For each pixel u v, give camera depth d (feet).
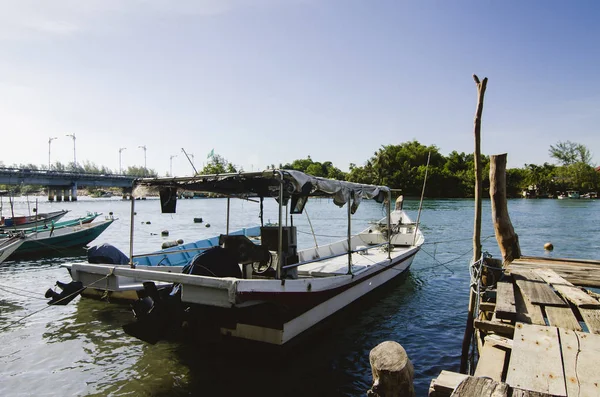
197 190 31.73
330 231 105.60
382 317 34.71
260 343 25.27
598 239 81.66
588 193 277.03
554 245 74.90
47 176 206.80
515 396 10.35
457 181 269.64
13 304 38.91
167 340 29.27
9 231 68.85
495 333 17.49
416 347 28.53
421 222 120.16
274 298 23.02
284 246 28.84
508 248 31.01
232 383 23.38
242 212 181.47
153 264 42.29
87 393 22.22
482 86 27.37
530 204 211.00
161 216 157.17
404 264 45.88
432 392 12.01
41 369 25.16
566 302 18.79
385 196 40.27
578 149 307.58
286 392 22.43
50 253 69.05
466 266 56.80
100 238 92.27
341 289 31.24
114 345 28.73
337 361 26.37
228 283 20.57
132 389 22.66
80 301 39.17
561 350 13.48
